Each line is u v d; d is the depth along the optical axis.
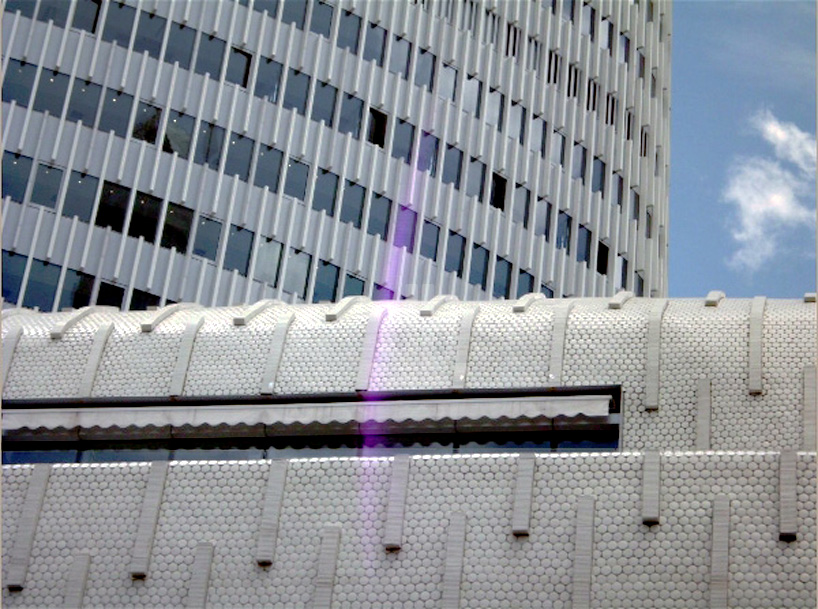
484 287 82.31
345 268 76.38
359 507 35.31
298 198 75.56
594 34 92.88
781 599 31.98
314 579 34.59
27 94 69.69
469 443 38.81
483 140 83.75
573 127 89.50
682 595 32.53
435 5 82.62
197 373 41.28
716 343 39.38
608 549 33.31
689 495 33.53
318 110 77.00
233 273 72.81
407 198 79.19
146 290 70.44
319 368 40.81
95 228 69.88
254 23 75.56
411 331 41.31
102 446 40.19
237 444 39.75
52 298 68.44
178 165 72.31
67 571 35.97
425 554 34.34
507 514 34.41
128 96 71.69
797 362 38.62
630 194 94.12
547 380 39.50
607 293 89.94
